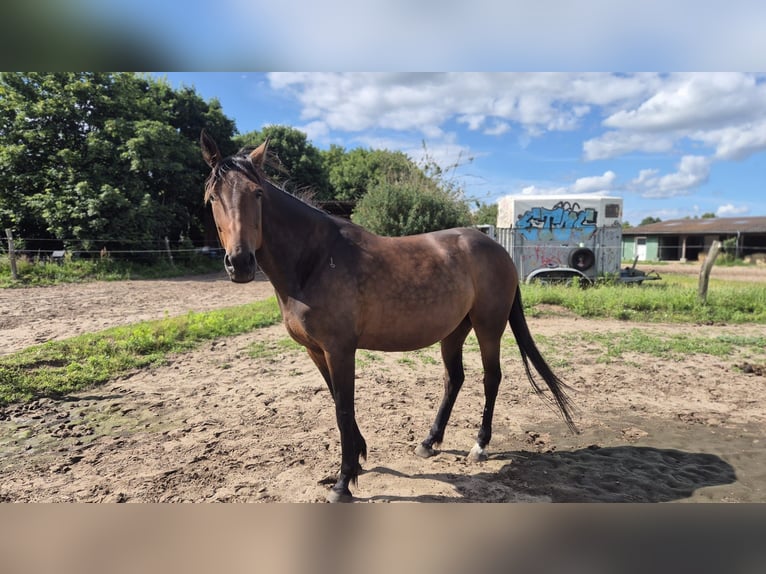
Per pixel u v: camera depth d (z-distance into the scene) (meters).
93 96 19.42
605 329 8.13
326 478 3.10
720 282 15.59
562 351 6.68
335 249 2.92
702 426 4.10
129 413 4.32
